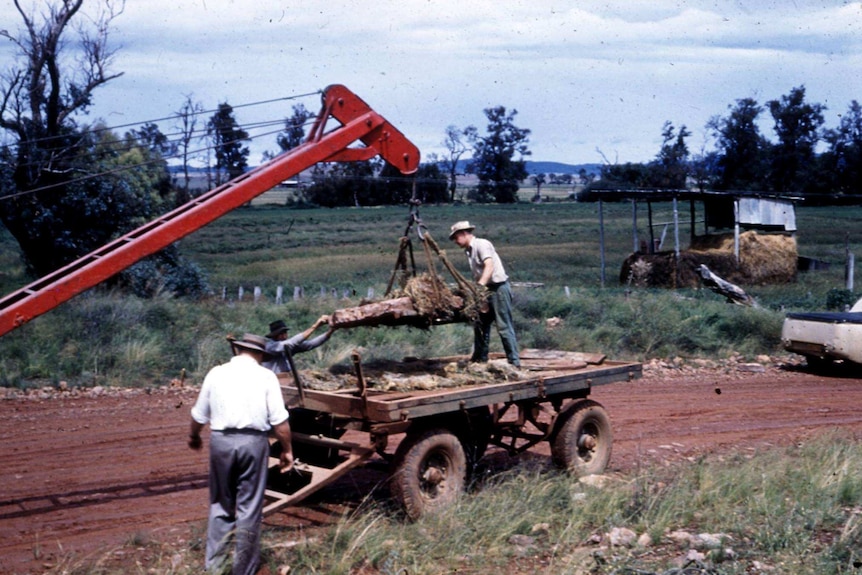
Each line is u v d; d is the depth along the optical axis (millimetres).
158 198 28750
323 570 5945
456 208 101375
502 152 123125
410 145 8477
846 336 15336
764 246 32656
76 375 13648
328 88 8258
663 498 7332
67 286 6871
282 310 19312
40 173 24297
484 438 8141
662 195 34062
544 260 44188
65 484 8078
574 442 8438
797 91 106625
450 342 16094
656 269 31750
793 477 8133
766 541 6441
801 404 12945
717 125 105688
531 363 8883
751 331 18859
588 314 19828
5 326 6645
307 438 7262
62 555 6234
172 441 9844
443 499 7152
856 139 106375
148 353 14664
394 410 6582
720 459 8977
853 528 6562
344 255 48719
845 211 88125
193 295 26406
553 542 6582
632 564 5992
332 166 108938
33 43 24328
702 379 15148
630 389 13961
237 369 5855
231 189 7559
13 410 11414
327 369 8422
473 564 6113
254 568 5719
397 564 6004
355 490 8070
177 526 6934
